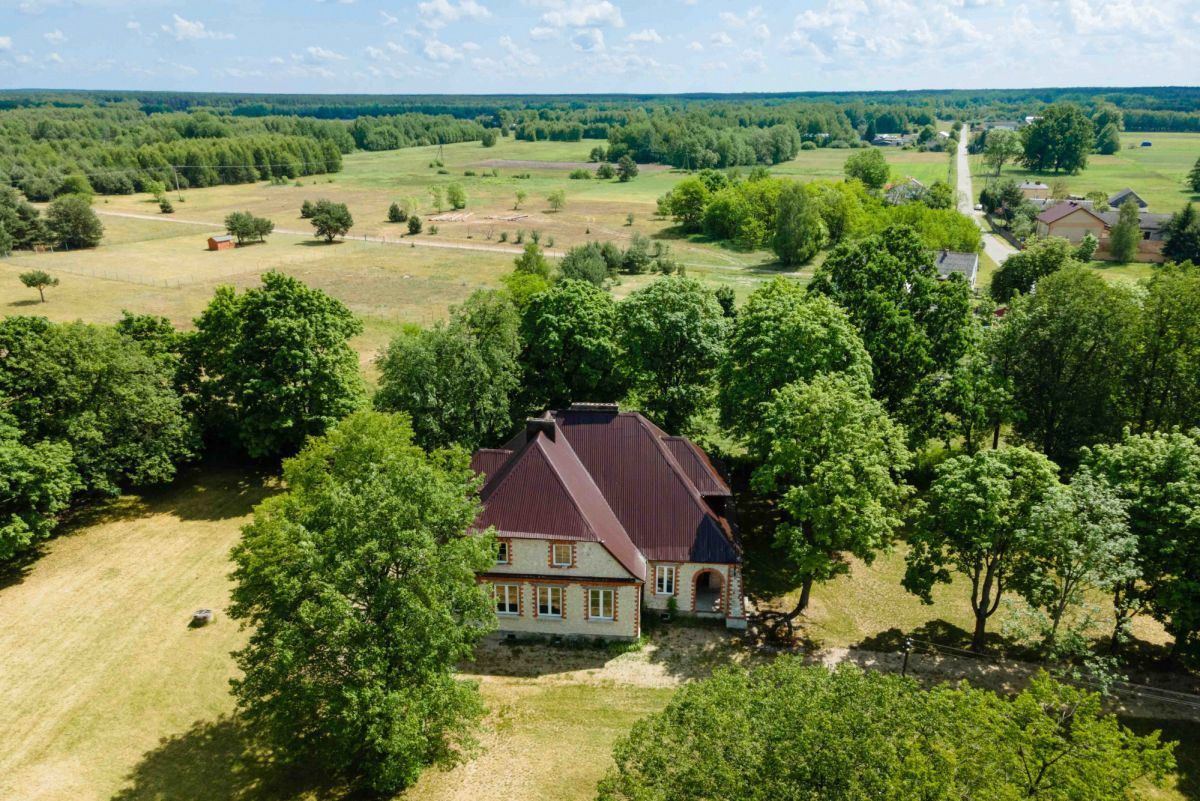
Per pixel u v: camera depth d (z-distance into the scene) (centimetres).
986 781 2392
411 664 3434
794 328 5641
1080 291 5991
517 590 4672
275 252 17238
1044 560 4194
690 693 2694
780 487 5725
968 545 4225
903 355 6072
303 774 3669
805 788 2312
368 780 3522
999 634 4675
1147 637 4603
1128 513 4056
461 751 3750
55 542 5647
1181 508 3834
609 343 6731
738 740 2448
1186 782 3550
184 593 5053
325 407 6438
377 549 3403
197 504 6206
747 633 4712
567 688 4247
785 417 4681
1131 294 6128
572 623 4672
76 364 5800
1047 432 6253
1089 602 4884
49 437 5628
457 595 3666
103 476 5797
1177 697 4094
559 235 19850
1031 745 2517
